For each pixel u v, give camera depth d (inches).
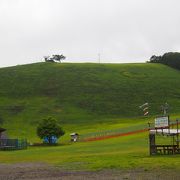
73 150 2405.3
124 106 6235.2
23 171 1325.0
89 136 3966.5
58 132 3811.5
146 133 3575.3
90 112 5999.0
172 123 3166.8
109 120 5610.2
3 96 6560.0
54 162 1658.5
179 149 1902.1
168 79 7588.6
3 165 1592.0
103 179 1035.3
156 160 1534.2
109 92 6761.8
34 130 5241.1
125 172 1190.3
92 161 1598.2
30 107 6141.7
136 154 1882.4
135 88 6973.4
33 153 2337.6
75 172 1241.4
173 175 1090.7
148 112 5959.6
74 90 6806.1
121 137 3452.3
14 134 4975.4
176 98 6619.1
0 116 5762.8
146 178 1035.3
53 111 6023.6
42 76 7381.9
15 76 7367.1
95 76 7455.7
